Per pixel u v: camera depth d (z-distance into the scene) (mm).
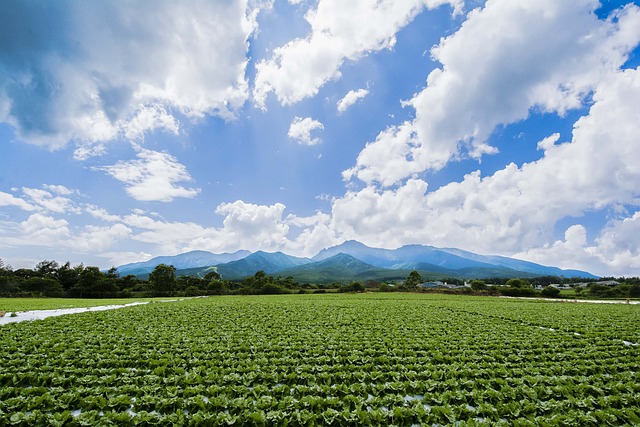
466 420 9906
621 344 19578
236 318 29156
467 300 57219
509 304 48469
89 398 10430
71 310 34844
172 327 23625
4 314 29844
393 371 13773
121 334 20219
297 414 9625
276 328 24188
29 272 95438
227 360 14750
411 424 9594
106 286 78938
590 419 9602
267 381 12688
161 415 9758
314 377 12984
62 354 15102
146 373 13234
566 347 18781
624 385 12117
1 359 14078
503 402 11055
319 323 26766
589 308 42625
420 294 77188
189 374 12617
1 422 9000
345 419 9562
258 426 9258
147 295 82562
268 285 87938
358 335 21484
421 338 20859
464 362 15625
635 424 9547
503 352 17188
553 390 11664
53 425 8812
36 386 11922
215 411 9961
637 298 76750
